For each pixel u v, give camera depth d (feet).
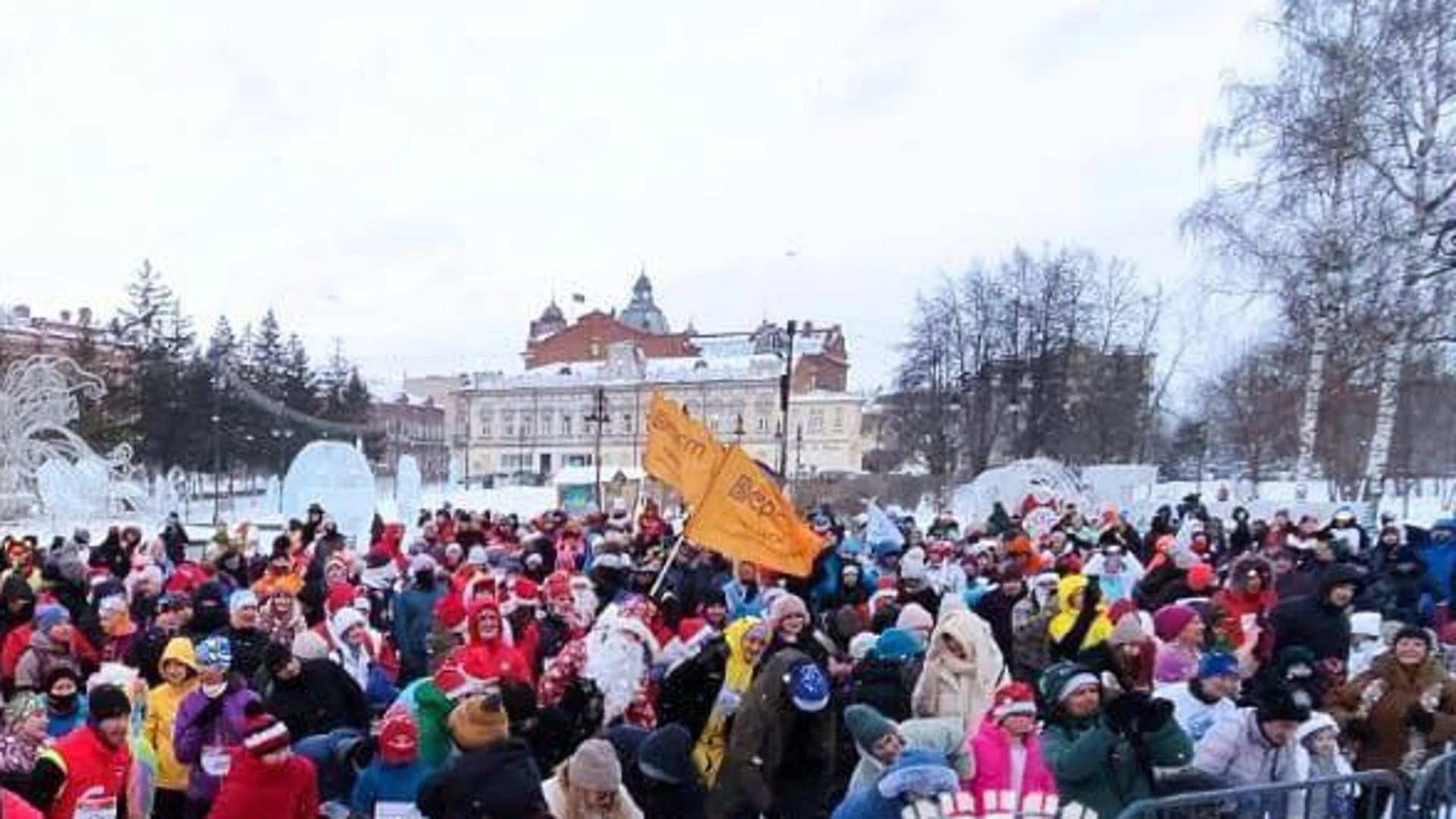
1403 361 82.17
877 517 64.90
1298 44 84.12
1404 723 22.65
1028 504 76.23
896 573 42.39
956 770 17.53
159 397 230.07
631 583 38.17
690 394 341.21
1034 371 200.64
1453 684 22.97
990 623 34.40
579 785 16.70
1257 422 131.54
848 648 28.73
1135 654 22.17
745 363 340.59
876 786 16.56
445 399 438.40
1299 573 37.11
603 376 351.25
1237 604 31.86
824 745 20.81
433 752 19.51
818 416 330.95
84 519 99.66
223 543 49.49
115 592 34.58
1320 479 136.98
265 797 17.97
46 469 98.32
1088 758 17.72
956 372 209.15
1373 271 79.82
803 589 38.55
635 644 25.12
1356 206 81.71
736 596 34.73
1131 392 199.52
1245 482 149.38
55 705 22.22
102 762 19.03
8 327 260.01
